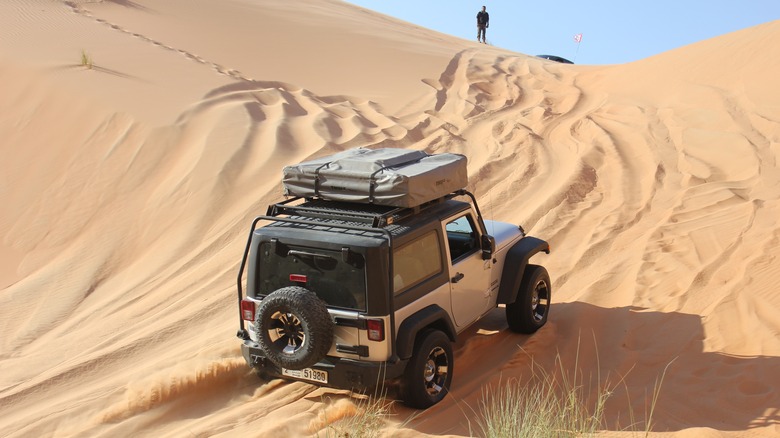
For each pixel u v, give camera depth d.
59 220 13.31
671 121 17.20
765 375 6.55
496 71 26.11
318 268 6.04
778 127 15.44
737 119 16.38
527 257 7.69
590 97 21.75
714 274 9.02
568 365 7.15
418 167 6.59
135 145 15.14
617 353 7.32
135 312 9.97
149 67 20.44
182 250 11.91
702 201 12.00
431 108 20.23
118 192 13.84
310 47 27.27
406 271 6.18
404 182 6.10
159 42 24.58
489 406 6.30
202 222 12.59
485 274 7.34
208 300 9.88
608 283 9.15
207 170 13.94
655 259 9.72
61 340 9.45
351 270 5.91
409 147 16.28
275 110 17.88
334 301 6.02
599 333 7.82
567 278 9.51
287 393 6.75
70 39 22.72
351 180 6.32
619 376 6.83
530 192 13.19
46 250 12.62
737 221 10.81
